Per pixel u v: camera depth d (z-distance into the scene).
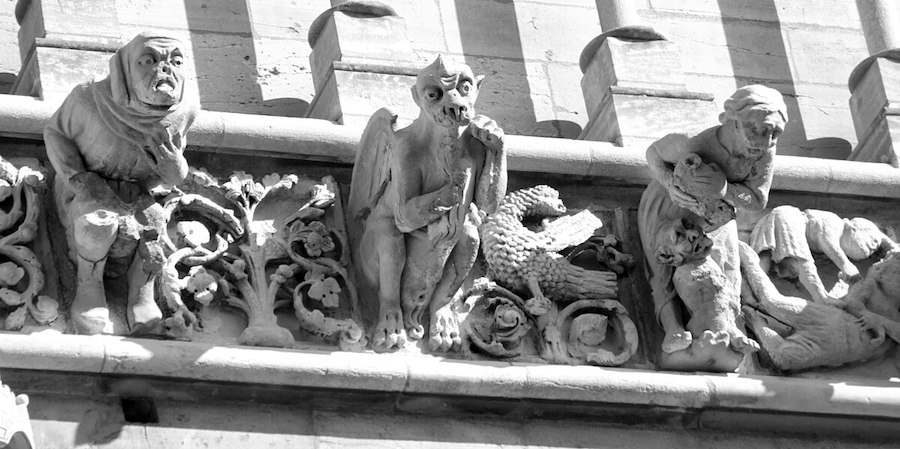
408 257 10.91
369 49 11.80
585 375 10.97
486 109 12.62
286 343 10.64
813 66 13.62
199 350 10.34
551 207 11.55
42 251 10.54
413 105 11.63
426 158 10.70
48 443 10.12
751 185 11.12
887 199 12.36
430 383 10.69
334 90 11.56
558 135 12.68
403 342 10.82
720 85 13.34
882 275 11.78
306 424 10.59
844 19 13.84
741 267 11.80
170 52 10.16
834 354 11.54
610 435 11.10
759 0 13.81
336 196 11.21
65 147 10.37
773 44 13.64
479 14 13.00
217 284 10.71
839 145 13.25
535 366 10.94
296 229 11.02
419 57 12.66
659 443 11.17
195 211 10.88
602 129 12.20
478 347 11.01
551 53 13.01
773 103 10.96
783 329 11.62
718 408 11.20
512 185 11.66
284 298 10.85
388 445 10.66
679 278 11.29
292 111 12.13
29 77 11.13
